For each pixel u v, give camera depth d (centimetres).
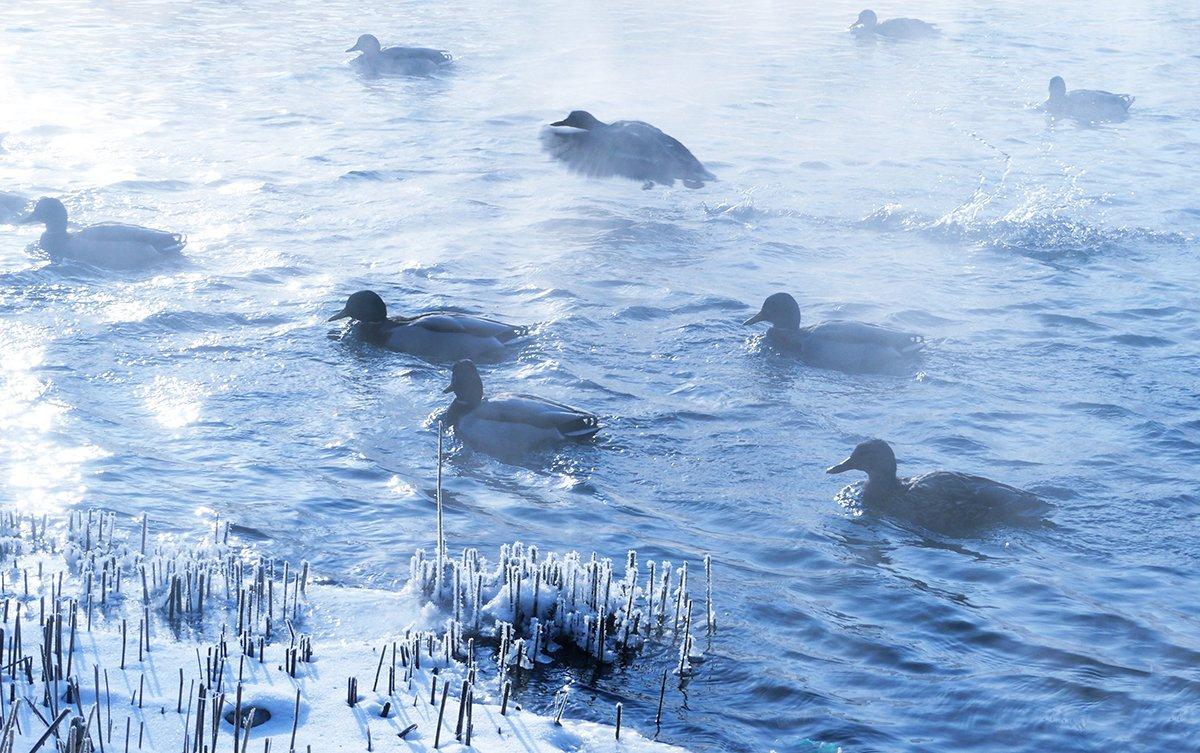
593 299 1928
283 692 804
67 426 1383
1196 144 3098
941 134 3195
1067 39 4775
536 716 808
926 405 1555
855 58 4319
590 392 1571
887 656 975
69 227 2194
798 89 3756
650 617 1017
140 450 1334
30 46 3997
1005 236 2312
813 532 1217
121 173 2591
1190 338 1803
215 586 1014
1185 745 862
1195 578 1133
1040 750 851
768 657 966
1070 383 1630
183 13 4784
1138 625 1036
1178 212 2484
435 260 2108
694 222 2406
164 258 2064
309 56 4028
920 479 1278
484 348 1688
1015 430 1477
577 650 956
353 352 1684
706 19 5203
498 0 5494
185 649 862
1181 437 1451
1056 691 926
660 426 1474
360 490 1270
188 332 1733
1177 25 5131
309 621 969
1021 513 1247
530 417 1396
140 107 3231
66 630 877
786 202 2547
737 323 1842
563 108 3409
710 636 995
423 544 1147
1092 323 1861
